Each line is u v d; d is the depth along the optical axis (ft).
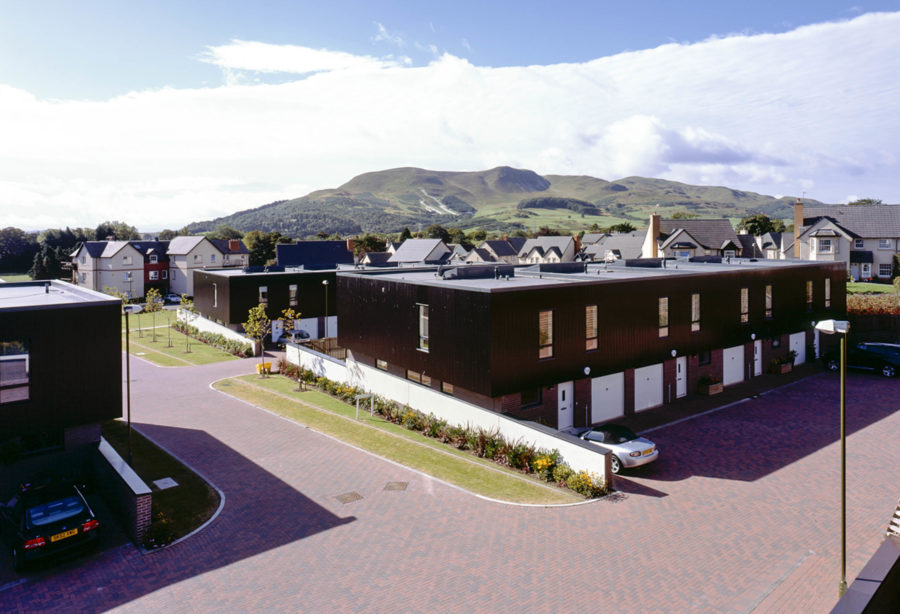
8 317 50.31
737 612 38.65
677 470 64.18
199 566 44.80
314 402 93.25
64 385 53.62
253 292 146.72
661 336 88.28
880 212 227.81
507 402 72.59
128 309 63.41
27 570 44.09
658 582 42.22
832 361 109.91
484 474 63.05
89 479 57.52
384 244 421.59
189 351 138.10
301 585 42.06
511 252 358.43
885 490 57.98
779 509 54.19
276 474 63.00
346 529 50.57
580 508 54.75
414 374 86.79
